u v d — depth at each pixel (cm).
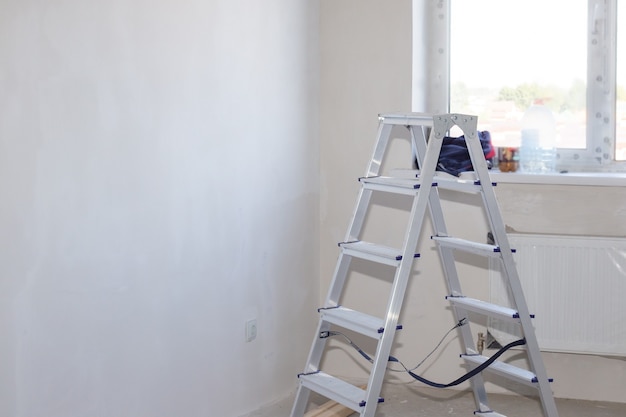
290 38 386
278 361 391
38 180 265
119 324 300
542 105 420
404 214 404
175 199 322
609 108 412
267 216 376
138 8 298
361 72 405
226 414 359
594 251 373
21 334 264
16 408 263
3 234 256
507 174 386
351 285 415
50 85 267
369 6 401
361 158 408
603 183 374
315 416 362
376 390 306
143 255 309
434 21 425
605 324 374
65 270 277
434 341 405
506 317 333
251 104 361
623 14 408
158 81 309
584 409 379
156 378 319
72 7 273
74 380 284
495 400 391
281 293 390
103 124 287
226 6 342
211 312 346
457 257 398
